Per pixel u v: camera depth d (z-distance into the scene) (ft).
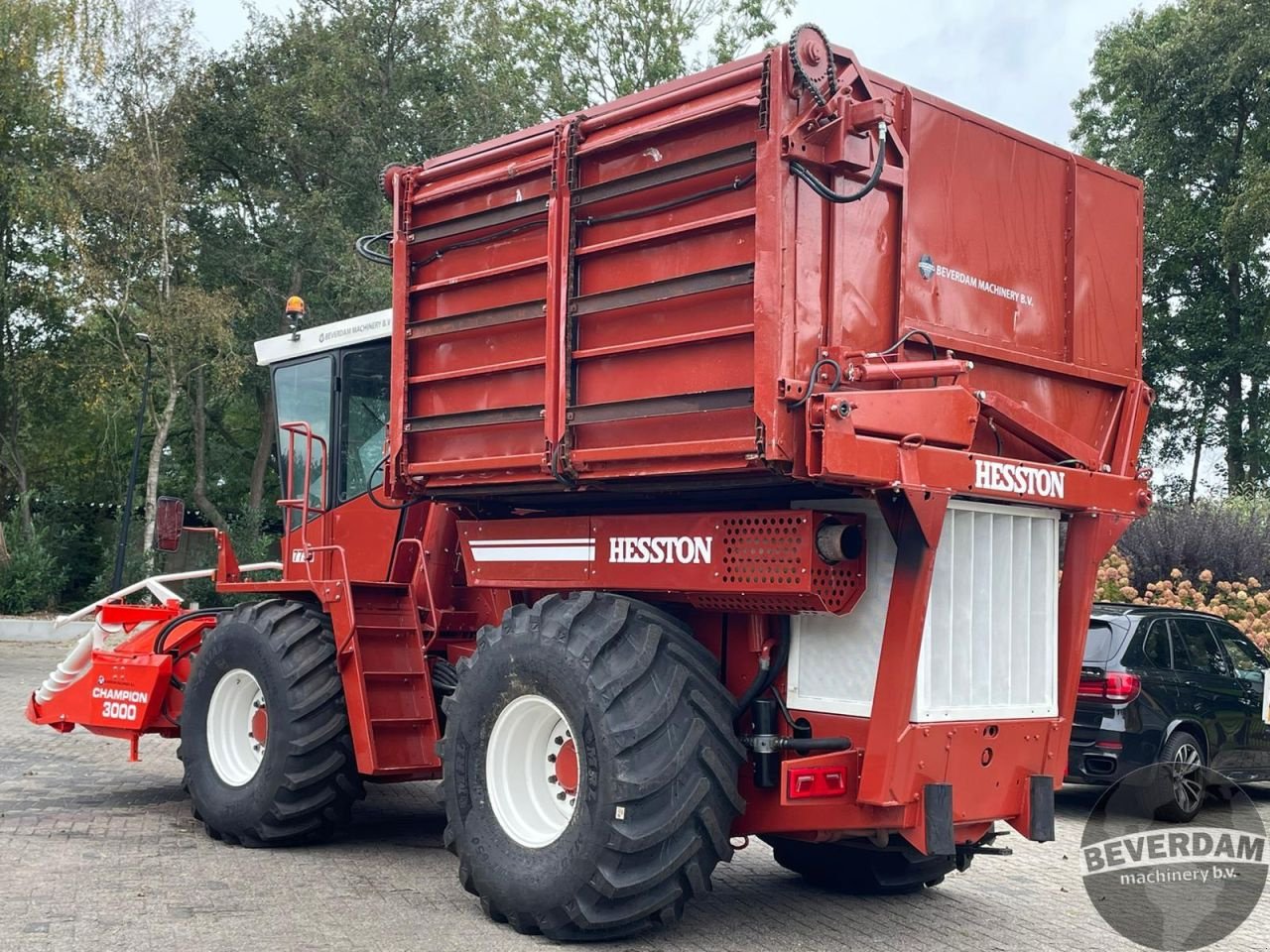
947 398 15.62
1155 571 49.52
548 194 17.46
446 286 18.97
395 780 22.57
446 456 19.01
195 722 22.98
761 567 15.81
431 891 19.03
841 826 16.02
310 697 21.34
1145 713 29.35
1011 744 16.89
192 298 94.58
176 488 127.54
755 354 14.47
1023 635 17.25
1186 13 123.34
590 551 17.80
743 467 14.65
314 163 113.29
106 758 33.12
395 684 21.86
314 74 108.88
